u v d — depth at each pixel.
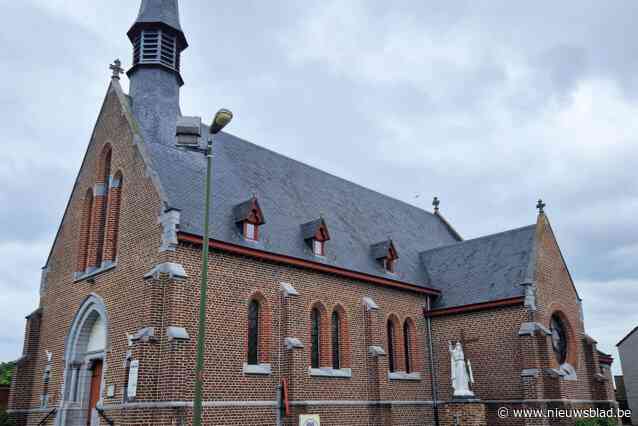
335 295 24.67
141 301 19.19
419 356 28.16
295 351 21.12
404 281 28.81
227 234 21.28
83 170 25.33
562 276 29.38
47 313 24.83
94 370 21.81
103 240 23.22
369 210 33.28
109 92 24.92
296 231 25.11
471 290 28.89
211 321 19.47
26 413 23.59
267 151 29.39
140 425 17.03
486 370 26.78
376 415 24.20
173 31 26.31
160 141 23.23
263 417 20.23
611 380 32.88
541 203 30.08
